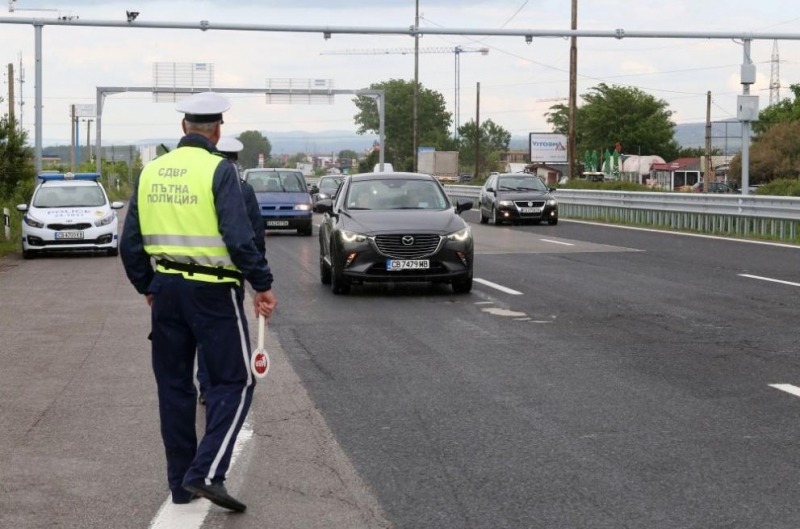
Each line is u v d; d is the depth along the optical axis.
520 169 115.88
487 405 7.96
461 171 160.62
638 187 44.84
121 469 6.34
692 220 30.73
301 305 14.11
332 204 16.30
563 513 5.39
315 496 5.73
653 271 18.20
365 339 11.20
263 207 30.27
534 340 11.01
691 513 5.36
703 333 11.33
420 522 5.27
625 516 5.32
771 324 11.93
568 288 15.74
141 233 5.45
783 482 5.89
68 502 5.68
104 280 18.31
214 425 5.39
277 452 6.65
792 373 9.06
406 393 8.42
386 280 14.94
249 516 5.39
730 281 16.45
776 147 85.25
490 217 35.16
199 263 5.33
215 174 5.31
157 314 5.43
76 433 7.25
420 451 6.65
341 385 8.78
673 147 124.38
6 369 9.73
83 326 12.55
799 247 23.28
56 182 24.81
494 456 6.51
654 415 7.57
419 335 11.44
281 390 8.59
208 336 5.36
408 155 151.62
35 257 23.72
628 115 122.25
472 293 15.29
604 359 9.83
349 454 6.59
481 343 10.85
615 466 6.25
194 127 5.45
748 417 7.48
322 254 16.84
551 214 34.16
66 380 9.18
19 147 30.78
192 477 5.33
